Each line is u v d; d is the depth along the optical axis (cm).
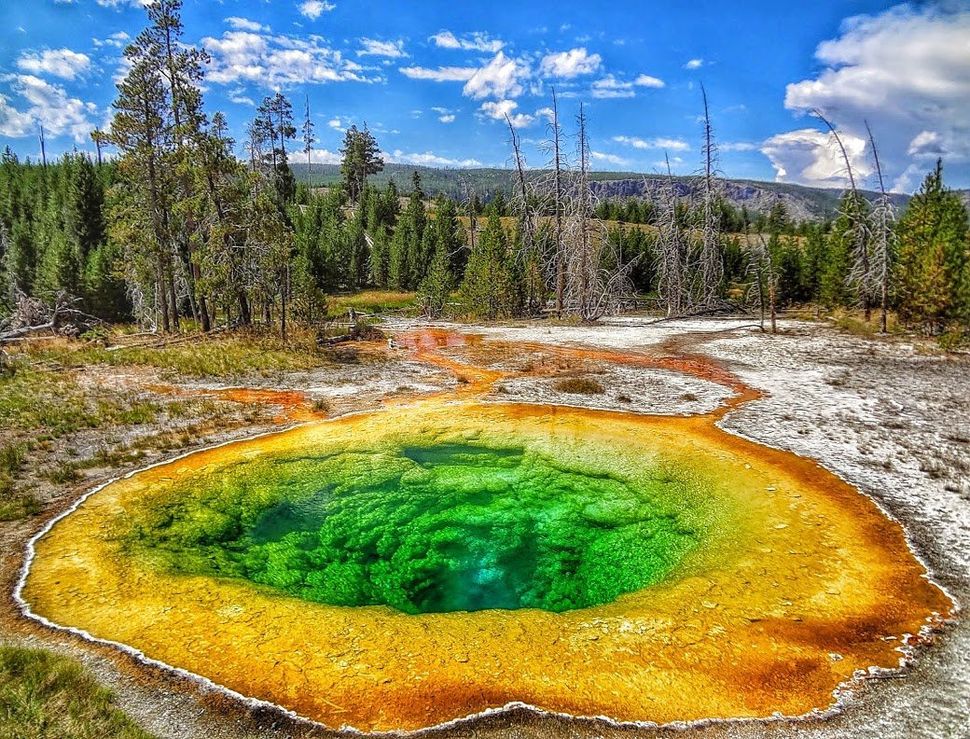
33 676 617
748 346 2678
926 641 701
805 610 764
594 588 881
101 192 5728
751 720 591
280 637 723
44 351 2192
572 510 1120
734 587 818
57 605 778
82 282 4409
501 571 933
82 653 682
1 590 807
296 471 1270
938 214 3002
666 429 1462
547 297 4469
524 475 1267
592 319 3750
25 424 1438
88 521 1011
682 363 2286
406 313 4709
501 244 4019
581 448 1380
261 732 576
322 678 650
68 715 564
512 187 4606
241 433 1462
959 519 992
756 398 1753
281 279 2798
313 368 2119
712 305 4147
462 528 1062
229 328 2736
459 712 602
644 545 988
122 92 2650
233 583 859
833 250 3947
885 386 1900
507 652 695
